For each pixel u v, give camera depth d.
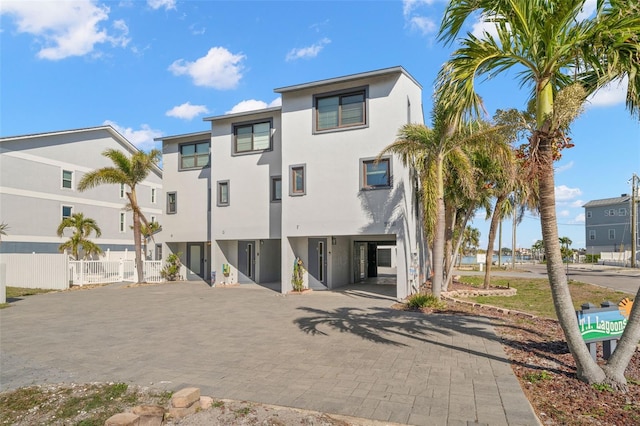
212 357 6.97
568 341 5.48
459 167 12.00
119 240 29.70
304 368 6.23
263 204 18.16
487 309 11.59
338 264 18.56
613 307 6.27
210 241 20.89
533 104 6.55
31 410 4.81
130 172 20.39
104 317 11.21
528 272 33.03
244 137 18.88
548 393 5.08
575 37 5.10
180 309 12.49
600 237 59.41
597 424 4.22
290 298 14.73
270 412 4.56
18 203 22.34
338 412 4.55
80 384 5.64
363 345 7.59
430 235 12.53
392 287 18.30
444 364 6.30
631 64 5.12
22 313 12.11
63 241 24.83
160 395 5.14
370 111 15.02
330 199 15.44
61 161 25.11
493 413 4.46
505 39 5.70
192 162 21.75
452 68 5.85
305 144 15.97
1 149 21.59
